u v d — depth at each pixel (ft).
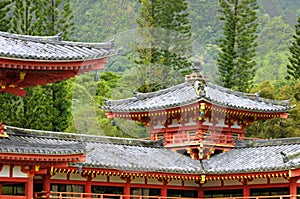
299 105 281.54
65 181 169.48
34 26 272.72
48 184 164.55
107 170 170.81
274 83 356.38
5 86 146.72
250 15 311.68
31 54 137.28
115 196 180.24
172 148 200.34
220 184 193.06
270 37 460.96
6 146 139.95
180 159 196.03
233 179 189.57
